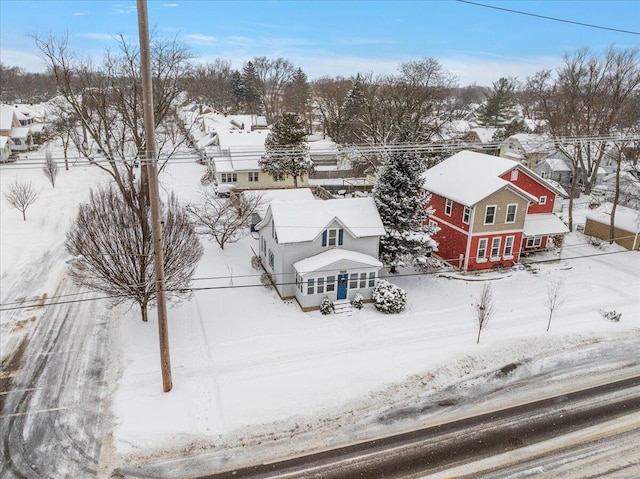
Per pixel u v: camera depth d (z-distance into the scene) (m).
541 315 23.20
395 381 17.88
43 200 40.34
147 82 12.72
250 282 25.89
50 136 62.47
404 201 25.34
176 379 17.52
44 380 17.42
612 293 25.84
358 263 23.08
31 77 122.88
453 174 31.03
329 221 23.27
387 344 20.27
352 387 17.44
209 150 55.28
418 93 47.72
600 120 43.69
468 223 27.61
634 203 40.34
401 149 24.00
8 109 67.31
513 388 17.73
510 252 29.08
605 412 16.48
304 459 14.16
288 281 23.72
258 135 54.16
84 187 45.78
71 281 25.55
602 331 21.84
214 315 22.27
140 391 16.81
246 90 104.94
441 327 21.86
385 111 43.78
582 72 42.25
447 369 18.69
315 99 94.44
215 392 16.92
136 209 20.17
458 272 28.27
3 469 13.50
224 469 13.74
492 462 14.14
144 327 21.08
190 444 14.62
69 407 16.05
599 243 33.09
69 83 24.52
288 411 16.14
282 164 43.38
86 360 18.69
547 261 30.08
